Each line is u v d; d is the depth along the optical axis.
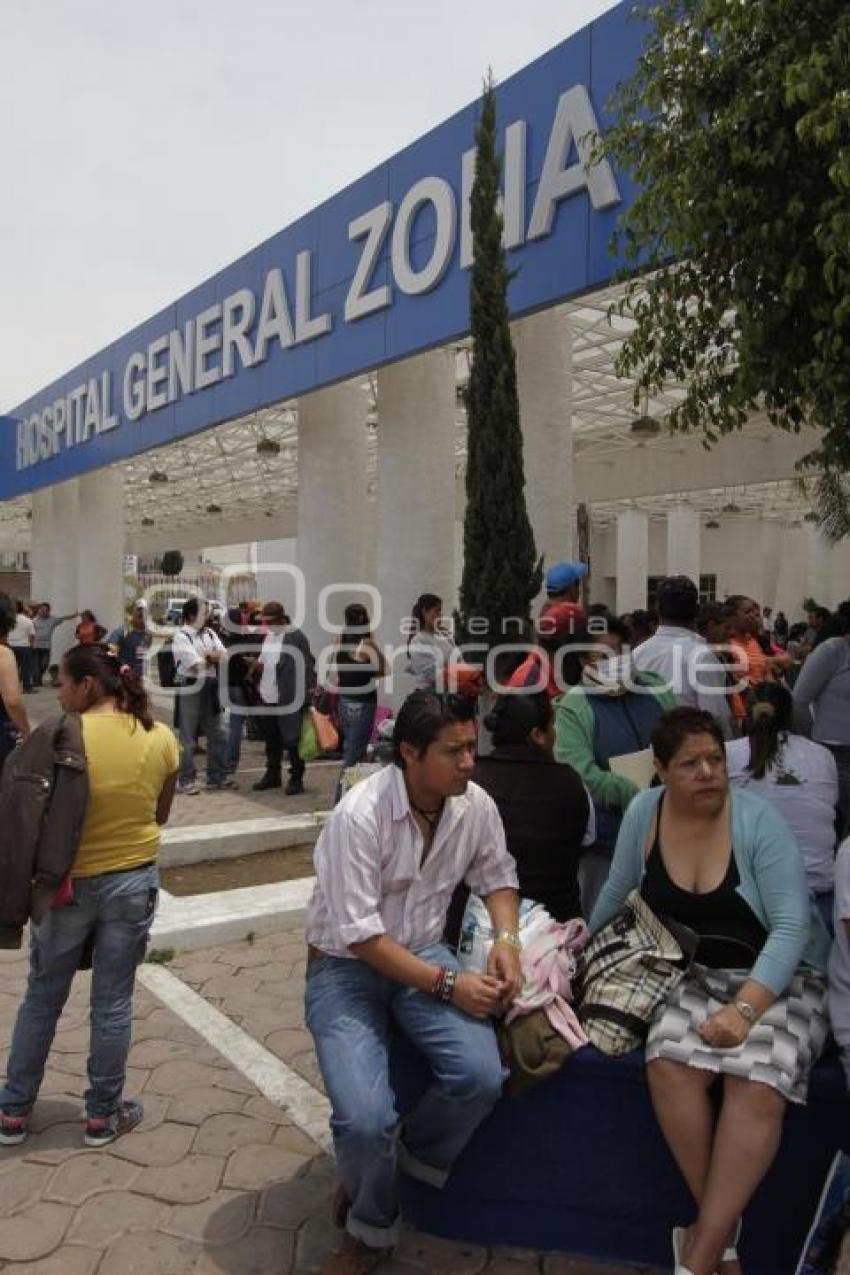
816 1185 2.76
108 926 3.38
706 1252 2.44
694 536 25.97
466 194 8.16
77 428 18.38
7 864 3.19
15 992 4.74
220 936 5.54
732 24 3.71
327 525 11.90
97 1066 3.40
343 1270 2.73
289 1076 3.96
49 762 3.25
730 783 3.61
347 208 9.81
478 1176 2.95
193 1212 3.07
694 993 2.75
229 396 12.37
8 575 37.38
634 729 3.95
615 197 6.73
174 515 32.72
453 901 3.11
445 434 10.38
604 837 3.96
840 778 5.61
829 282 3.44
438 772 2.70
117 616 19.14
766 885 2.76
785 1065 2.55
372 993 2.87
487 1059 2.68
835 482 5.08
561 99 7.20
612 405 15.43
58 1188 3.18
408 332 8.98
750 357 4.01
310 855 7.45
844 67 3.43
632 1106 2.83
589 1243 2.91
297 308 10.64
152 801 3.48
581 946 3.13
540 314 8.59
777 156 3.73
